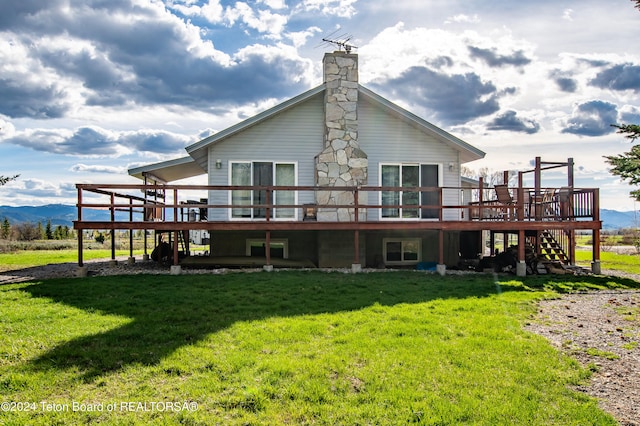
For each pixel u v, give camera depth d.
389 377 4.71
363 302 8.09
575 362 5.19
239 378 4.63
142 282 10.03
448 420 3.87
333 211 13.32
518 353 5.47
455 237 15.49
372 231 15.02
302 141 14.31
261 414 3.95
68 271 12.66
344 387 4.47
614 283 10.88
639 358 5.41
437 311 7.55
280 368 4.84
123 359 5.12
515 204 13.70
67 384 4.51
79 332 6.10
